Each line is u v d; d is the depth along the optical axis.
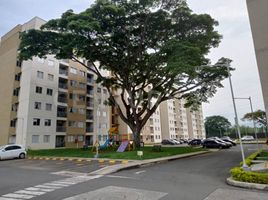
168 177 11.76
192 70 21.70
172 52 24.52
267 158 17.78
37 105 39.38
